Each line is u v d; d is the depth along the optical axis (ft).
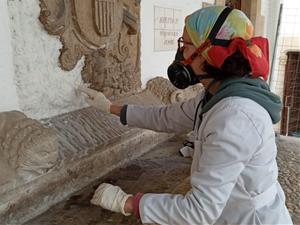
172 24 7.69
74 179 4.33
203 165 2.64
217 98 2.78
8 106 4.02
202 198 2.60
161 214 2.77
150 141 6.07
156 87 7.03
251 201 2.89
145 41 6.84
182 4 8.00
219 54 2.66
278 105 2.84
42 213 3.89
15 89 4.09
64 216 3.85
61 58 4.61
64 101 4.82
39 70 4.36
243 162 2.60
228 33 2.67
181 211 2.67
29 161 3.49
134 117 4.28
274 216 2.91
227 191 2.61
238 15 2.72
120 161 5.27
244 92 2.69
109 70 5.63
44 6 4.17
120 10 5.54
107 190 2.98
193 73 2.97
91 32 4.95
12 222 3.53
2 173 3.36
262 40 2.86
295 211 4.44
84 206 4.07
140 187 4.58
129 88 6.29
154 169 5.20
